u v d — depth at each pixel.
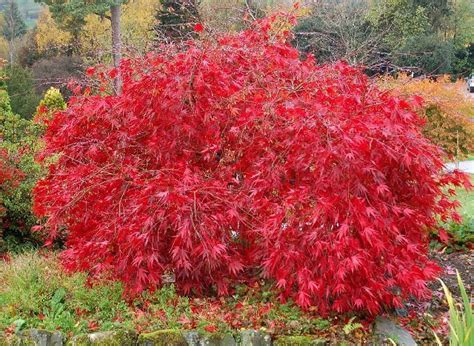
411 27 21.20
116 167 4.81
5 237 8.04
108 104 5.01
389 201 4.08
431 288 5.08
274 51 5.25
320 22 15.87
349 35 15.26
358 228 3.82
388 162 4.02
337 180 3.87
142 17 23.59
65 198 4.84
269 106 4.36
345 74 4.96
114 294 4.56
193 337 4.00
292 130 4.14
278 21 6.21
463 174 4.35
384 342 3.95
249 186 4.45
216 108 4.73
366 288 3.79
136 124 4.83
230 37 5.53
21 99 20.42
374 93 4.52
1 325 4.16
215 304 4.44
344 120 3.99
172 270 4.63
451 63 22.58
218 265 4.43
